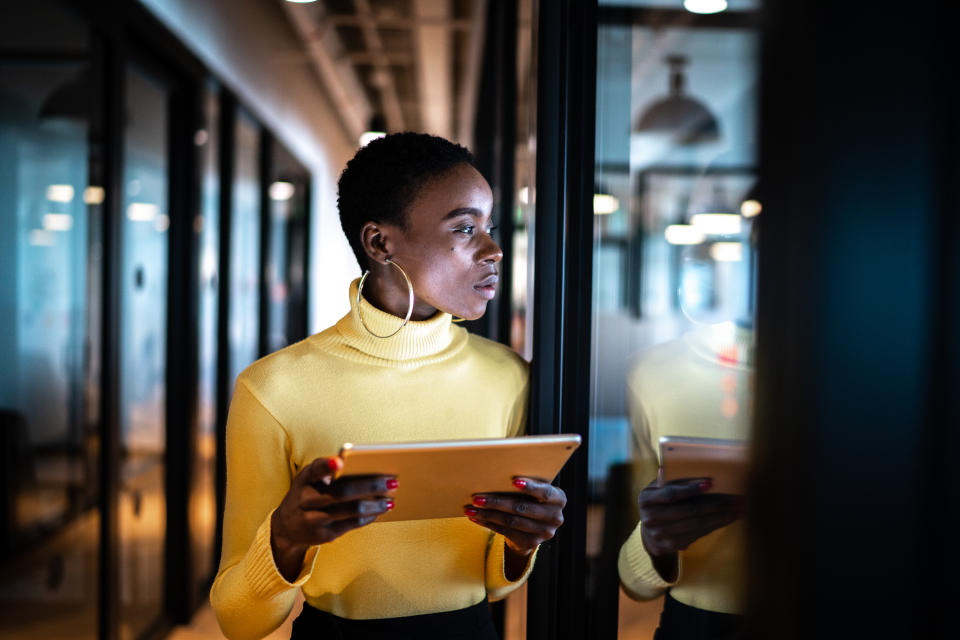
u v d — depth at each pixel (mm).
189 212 3580
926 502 433
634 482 1019
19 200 2238
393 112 8094
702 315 739
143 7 2922
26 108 2256
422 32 5234
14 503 2248
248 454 1096
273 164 5281
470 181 1095
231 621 1051
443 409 1134
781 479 512
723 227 665
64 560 2535
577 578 1219
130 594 3074
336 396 1105
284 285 6008
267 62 4945
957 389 419
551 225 1243
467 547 1133
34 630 2348
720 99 659
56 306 2477
